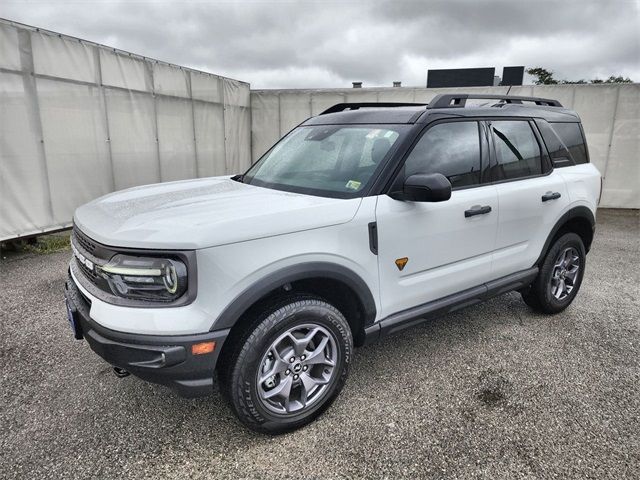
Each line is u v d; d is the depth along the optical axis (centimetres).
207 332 207
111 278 209
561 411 265
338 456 229
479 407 269
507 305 432
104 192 751
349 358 260
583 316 408
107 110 741
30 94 617
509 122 346
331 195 265
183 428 250
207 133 1002
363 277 254
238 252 211
